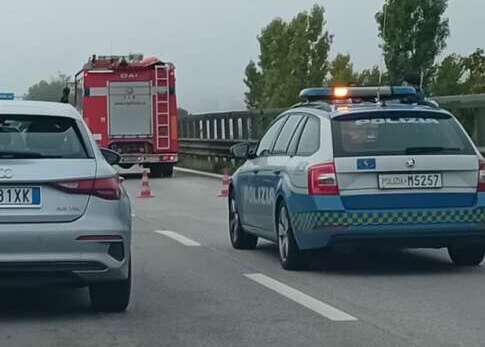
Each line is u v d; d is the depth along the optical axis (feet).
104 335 25.91
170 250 42.80
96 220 26.76
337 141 33.94
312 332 25.90
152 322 27.48
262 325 26.86
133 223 54.80
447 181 33.81
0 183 26.16
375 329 26.17
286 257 35.99
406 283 33.32
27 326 27.14
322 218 33.45
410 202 33.58
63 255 26.43
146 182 75.25
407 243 33.83
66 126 28.25
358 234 33.37
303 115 37.24
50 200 26.48
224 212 61.82
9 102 29.27
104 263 26.84
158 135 100.83
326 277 34.65
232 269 37.01
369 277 34.58
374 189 33.47
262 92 136.36
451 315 27.91
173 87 101.35
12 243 26.11
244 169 41.81
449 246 34.63
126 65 100.42
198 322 27.40
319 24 126.31
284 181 35.70
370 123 34.45
